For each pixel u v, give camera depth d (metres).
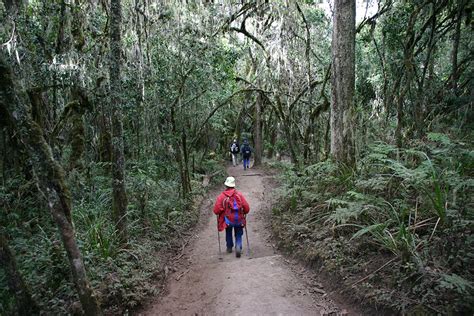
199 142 22.28
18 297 3.97
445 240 3.89
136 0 9.62
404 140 7.45
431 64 9.45
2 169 6.42
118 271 5.13
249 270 5.53
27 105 3.51
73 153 7.66
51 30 7.45
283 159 22.98
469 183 4.02
